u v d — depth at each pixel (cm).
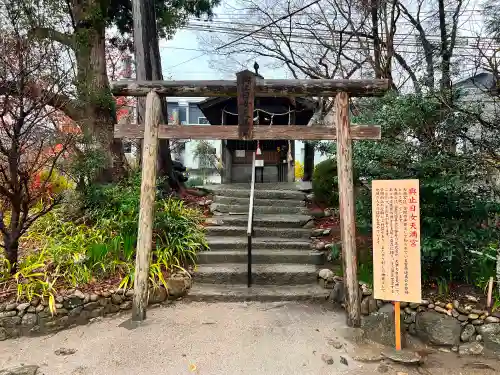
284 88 401
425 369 315
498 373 312
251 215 521
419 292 332
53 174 578
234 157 1074
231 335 349
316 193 680
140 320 383
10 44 399
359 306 382
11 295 377
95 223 529
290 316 400
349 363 313
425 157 414
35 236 510
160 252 471
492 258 371
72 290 394
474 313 355
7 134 384
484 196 408
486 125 407
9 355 321
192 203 683
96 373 290
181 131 415
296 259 514
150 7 673
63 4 577
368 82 397
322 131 412
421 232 405
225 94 414
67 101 505
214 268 488
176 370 293
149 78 657
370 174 450
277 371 296
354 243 390
